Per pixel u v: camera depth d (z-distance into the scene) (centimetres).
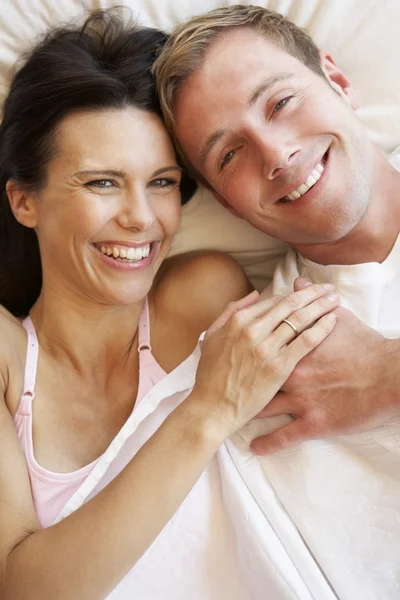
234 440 103
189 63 99
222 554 97
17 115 101
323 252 114
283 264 125
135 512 85
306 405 97
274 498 98
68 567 82
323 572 96
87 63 99
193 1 119
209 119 101
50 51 102
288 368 94
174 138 106
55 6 116
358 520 96
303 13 122
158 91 102
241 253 133
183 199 123
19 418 104
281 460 99
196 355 107
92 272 104
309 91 100
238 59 100
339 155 102
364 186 103
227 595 96
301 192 102
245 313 98
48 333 113
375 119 128
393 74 126
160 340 116
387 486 96
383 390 91
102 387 112
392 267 109
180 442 90
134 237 102
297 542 95
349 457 97
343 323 99
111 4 117
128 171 98
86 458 105
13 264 125
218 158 105
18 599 83
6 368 105
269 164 99
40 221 106
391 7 121
